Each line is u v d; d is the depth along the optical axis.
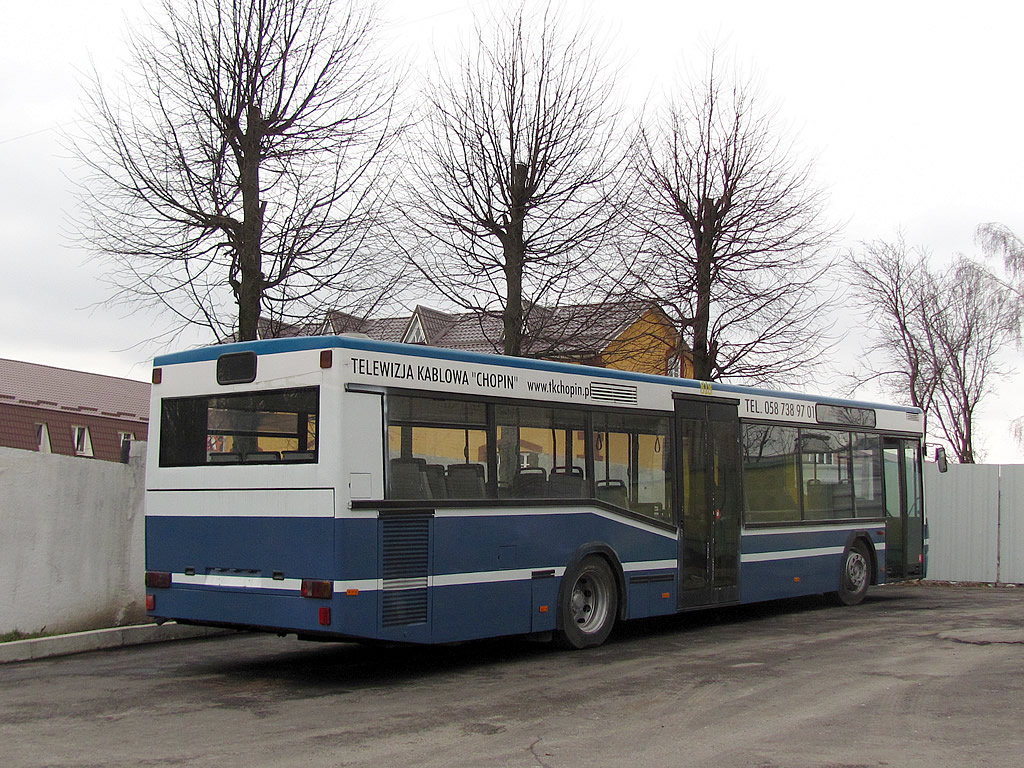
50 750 7.04
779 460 15.26
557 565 11.51
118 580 12.82
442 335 32.34
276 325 16.52
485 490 10.68
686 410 13.62
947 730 7.65
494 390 10.93
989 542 22.05
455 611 10.22
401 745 7.22
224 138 15.87
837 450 16.62
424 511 9.95
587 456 12.03
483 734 7.57
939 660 10.95
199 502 10.16
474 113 18.28
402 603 9.69
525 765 6.67
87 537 12.41
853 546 16.92
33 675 10.23
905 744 7.22
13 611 11.47
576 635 11.76
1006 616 15.30
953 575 22.33
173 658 11.45
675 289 20.69
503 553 10.82
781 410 15.38
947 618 15.05
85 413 38.31
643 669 10.52
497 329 21.00
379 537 9.51
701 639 12.93
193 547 10.17
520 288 18.20
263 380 9.85
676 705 8.62
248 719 8.10
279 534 9.53
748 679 9.84
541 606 11.27
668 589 13.01
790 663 10.80
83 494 12.39
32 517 11.72
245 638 13.25
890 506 18.03
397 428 9.81
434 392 10.23
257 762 6.73
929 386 36.69
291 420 9.62
